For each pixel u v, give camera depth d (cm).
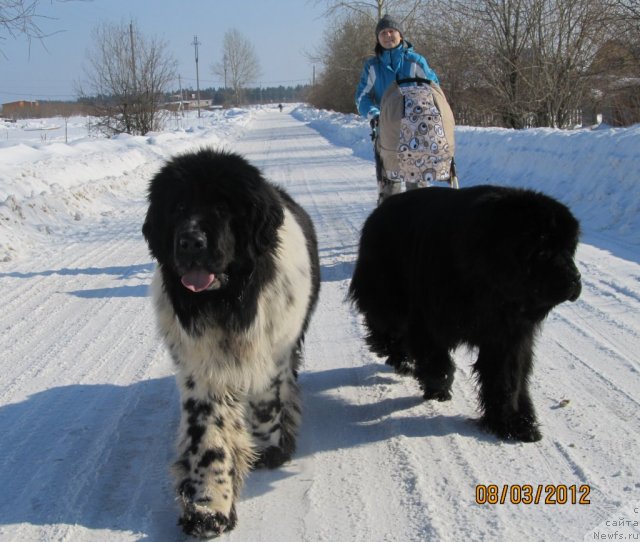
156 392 276
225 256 191
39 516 198
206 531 183
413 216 255
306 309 226
